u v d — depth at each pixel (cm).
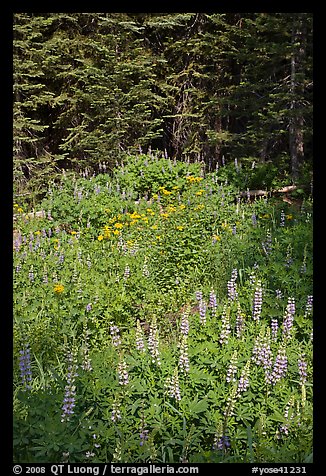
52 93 1402
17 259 693
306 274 570
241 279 598
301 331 475
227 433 352
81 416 337
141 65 1473
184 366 387
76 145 1467
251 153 1509
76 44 1445
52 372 414
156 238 784
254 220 872
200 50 1566
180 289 659
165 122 1720
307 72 1361
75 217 991
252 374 394
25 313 534
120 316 573
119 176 1235
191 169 1268
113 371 393
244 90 1440
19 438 317
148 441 333
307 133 1380
